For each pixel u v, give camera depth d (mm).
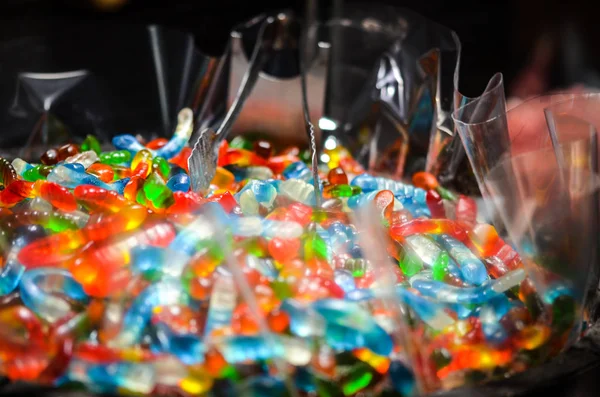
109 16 1718
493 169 690
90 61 1058
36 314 574
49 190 661
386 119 1026
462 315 609
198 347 542
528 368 586
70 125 1040
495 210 721
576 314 619
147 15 1730
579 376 581
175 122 1031
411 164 977
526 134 768
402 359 564
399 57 1034
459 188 880
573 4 1771
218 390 547
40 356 553
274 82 999
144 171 749
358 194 761
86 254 595
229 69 1035
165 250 595
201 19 1723
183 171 799
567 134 678
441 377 575
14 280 603
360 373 556
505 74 1842
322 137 1003
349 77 1066
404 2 1856
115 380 537
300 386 549
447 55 952
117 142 897
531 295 628
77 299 585
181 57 1044
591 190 652
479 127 738
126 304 570
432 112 954
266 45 1008
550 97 776
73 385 546
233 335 546
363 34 1064
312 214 680
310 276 594
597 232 654
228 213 675
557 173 663
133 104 1049
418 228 695
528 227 662
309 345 551
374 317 577
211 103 1024
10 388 537
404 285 633
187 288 578
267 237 626
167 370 538
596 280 656
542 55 1787
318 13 1194
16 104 1033
